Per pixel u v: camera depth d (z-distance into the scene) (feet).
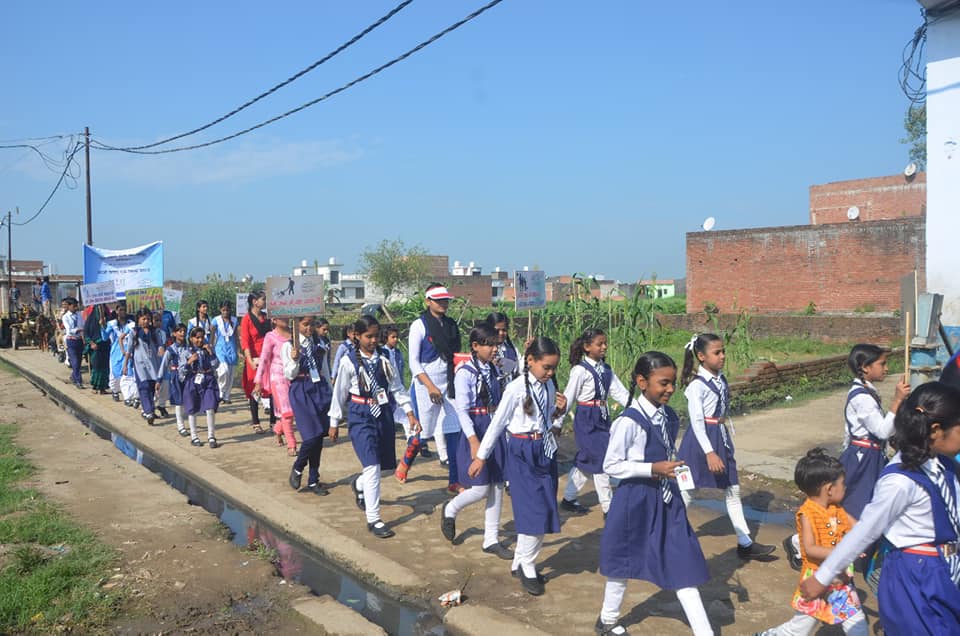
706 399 18.45
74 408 46.09
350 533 20.93
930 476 10.00
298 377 24.81
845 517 13.05
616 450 13.57
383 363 21.39
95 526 21.18
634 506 13.55
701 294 105.19
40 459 29.50
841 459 17.44
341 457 30.14
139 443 34.17
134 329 38.86
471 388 18.89
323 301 25.31
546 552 19.27
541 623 15.15
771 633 13.30
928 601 9.76
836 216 125.80
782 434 33.09
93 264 50.47
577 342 21.40
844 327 75.05
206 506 24.61
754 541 19.95
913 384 20.76
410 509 23.09
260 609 16.24
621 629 14.19
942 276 25.14
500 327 23.81
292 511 22.80
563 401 18.88
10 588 16.44
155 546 19.75
